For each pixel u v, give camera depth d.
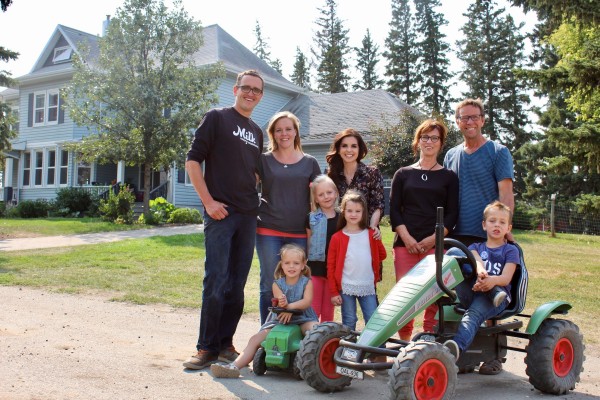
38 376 4.71
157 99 22.69
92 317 7.32
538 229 26.59
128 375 4.90
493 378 5.32
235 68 29.36
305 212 5.82
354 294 5.38
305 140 27.70
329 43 66.50
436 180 5.73
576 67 14.18
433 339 4.57
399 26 58.59
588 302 9.02
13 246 15.62
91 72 22.88
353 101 30.36
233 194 5.52
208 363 5.29
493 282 4.66
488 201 5.68
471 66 53.00
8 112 26.92
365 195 5.95
